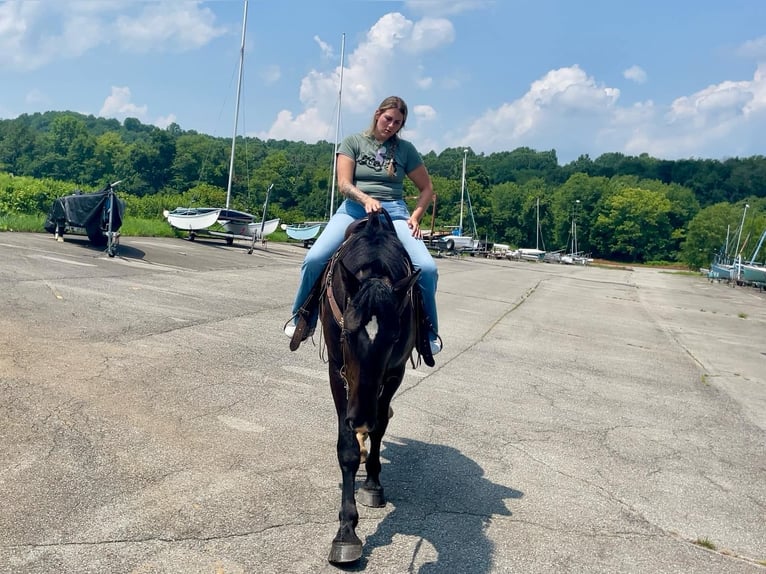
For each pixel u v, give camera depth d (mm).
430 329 4586
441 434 6090
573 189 124625
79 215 16688
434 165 141875
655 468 5766
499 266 44469
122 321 9070
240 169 83812
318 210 76000
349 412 3160
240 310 11406
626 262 121562
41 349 7078
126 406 5691
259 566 3439
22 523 3621
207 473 4523
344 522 3557
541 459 5684
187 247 22500
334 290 3867
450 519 4273
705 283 51344
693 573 3900
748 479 5723
